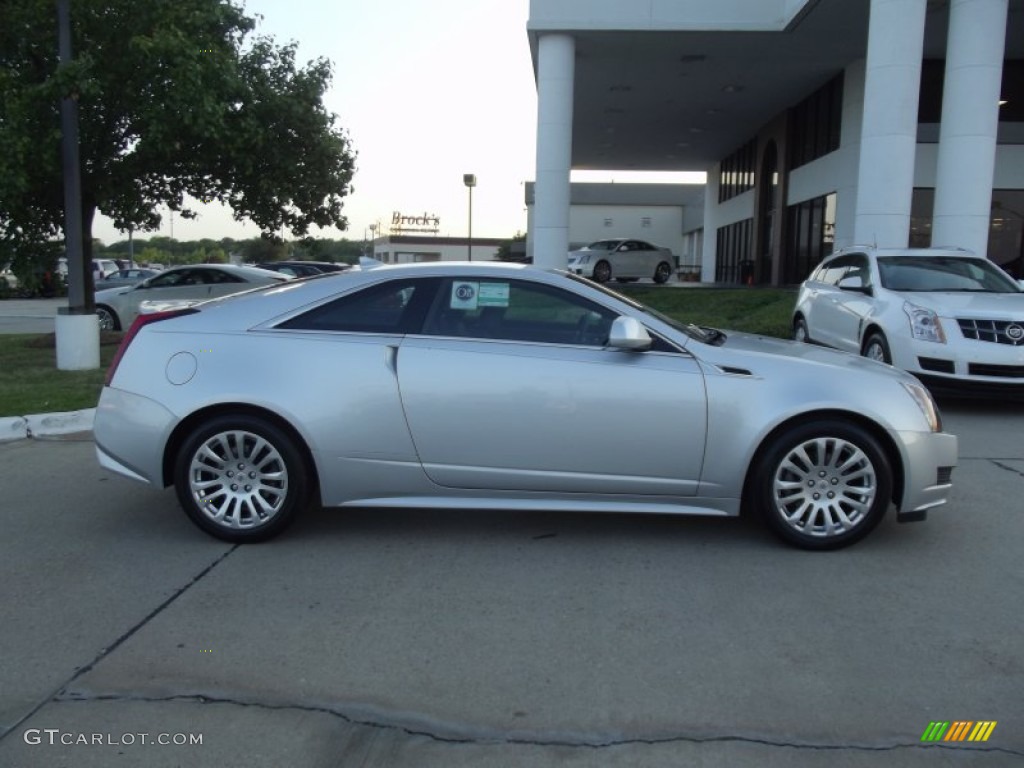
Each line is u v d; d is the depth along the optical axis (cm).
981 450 733
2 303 3247
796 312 1266
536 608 405
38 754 291
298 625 387
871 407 464
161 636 376
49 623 390
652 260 3020
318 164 1330
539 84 1923
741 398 466
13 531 517
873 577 443
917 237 2152
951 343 862
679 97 2544
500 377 469
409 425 473
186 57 1060
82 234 1212
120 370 493
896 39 1384
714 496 475
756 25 1845
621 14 1853
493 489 479
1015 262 2138
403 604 410
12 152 1006
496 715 313
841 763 285
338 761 287
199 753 291
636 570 453
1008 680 338
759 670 346
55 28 1116
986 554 477
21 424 773
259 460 486
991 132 1404
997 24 1380
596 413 467
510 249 6041
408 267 503
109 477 642
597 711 316
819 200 2444
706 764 284
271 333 488
